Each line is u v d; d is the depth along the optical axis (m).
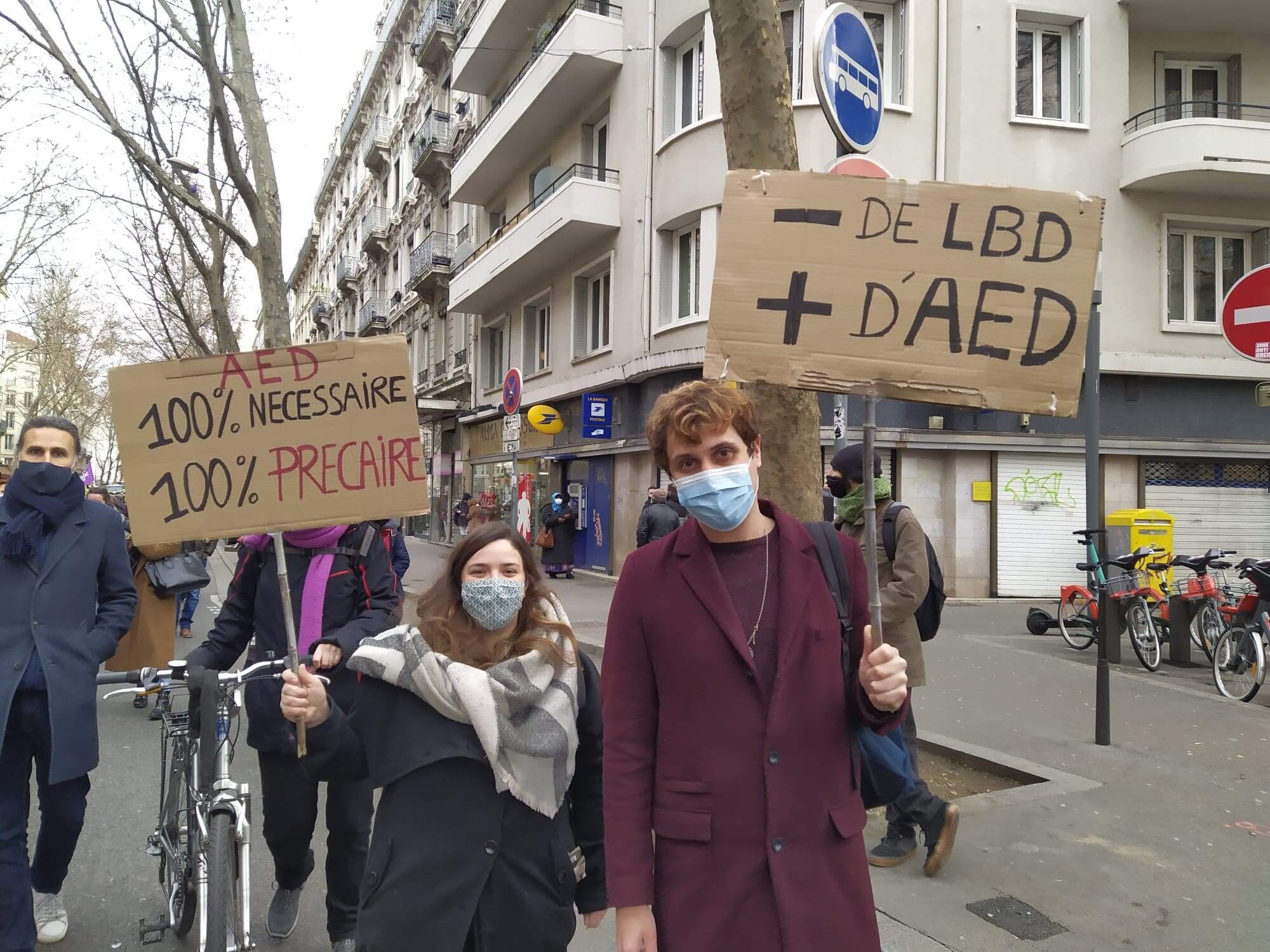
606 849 1.87
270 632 3.08
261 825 4.62
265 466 2.46
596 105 16.55
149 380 2.47
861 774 1.96
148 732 6.33
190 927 3.36
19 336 37.47
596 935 3.46
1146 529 11.27
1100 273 13.65
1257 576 7.06
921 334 1.99
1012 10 13.33
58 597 3.19
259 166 9.60
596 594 13.55
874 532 1.84
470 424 25.33
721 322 1.99
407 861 2.03
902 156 13.09
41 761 3.20
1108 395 13.82
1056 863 3.90
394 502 2.49
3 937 2.92
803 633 1.85
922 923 3.36
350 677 2.81
